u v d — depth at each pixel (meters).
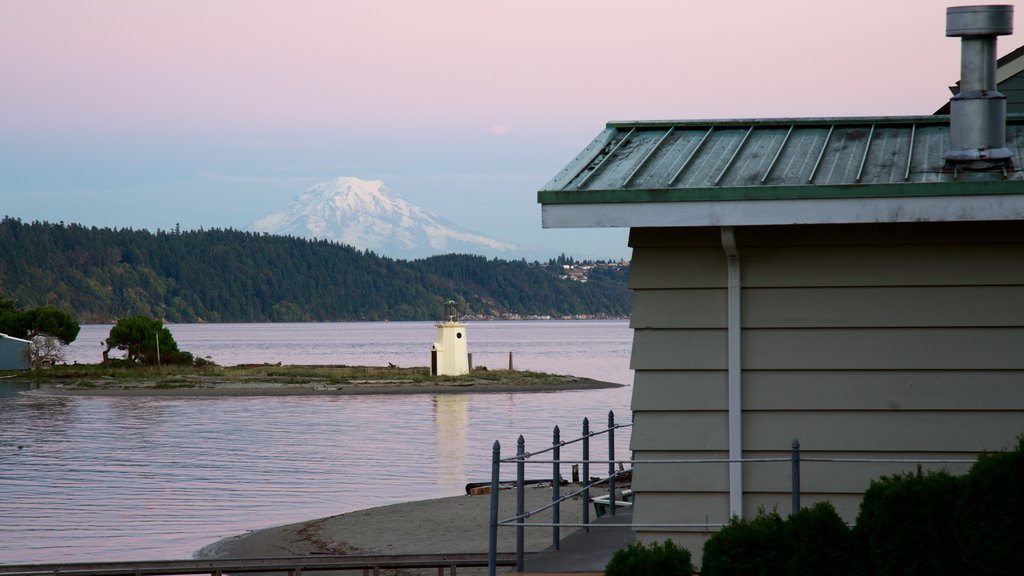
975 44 17.88
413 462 80.75
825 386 17.41
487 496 58.88
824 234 17.42
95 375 181.62
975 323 17.06
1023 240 16.97
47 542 48.12
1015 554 13.48
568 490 57.16
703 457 17.64
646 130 22.27
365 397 153.12
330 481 70.69
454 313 184.62
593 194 16.97
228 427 110.56
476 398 149.75
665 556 14.93
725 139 21.22
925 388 17.19
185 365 198.25
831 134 21.02
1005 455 13.81
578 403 139.25
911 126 21.25
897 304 17.28
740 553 14.64
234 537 49.31
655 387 17.83
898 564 13.97
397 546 44.34
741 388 17.58
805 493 17.39
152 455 86.50
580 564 20.22
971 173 17.16
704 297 17.75
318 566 33.94
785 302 17.53
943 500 14.02
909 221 16.23
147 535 50.09
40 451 89.81
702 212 16.77
